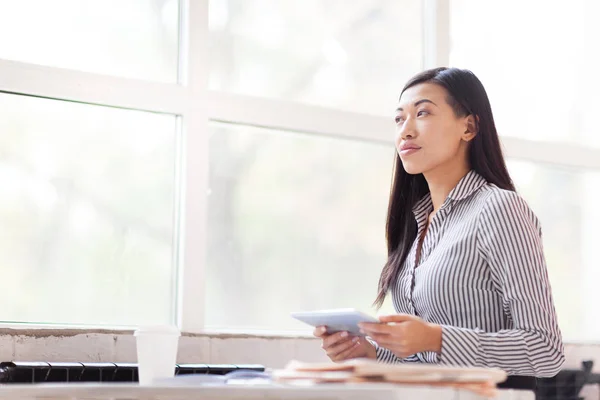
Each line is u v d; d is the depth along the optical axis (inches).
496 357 78.1
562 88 152.8
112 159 116.6
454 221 89.8
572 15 154.6
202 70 122.1
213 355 116.4
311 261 128.1
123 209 116.7
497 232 84.1
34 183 111.9
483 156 91.9
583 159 151.0
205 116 121.6
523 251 83.2
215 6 124.9
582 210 152.3
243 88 126.1
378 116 134.6
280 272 125.8
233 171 124.0
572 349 141.3
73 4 116.3
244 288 123.1
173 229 119.6
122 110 117.8
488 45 146.9
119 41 118.8
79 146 114.8
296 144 129.0
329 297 128.9
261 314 124.0
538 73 150.9
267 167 126.5
